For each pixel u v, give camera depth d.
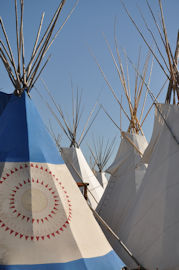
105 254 3.82
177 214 4.47
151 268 4.41
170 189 4.70
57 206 3.85
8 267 3.37
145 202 4.95
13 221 3.62
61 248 3.60
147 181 5.12
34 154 4.04
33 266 3.42
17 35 4.45
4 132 4.10
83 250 3.68
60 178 4.09
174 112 5.11
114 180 7.57
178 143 4.90
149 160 5.44
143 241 4.70
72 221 3.84
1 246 3.47
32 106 4.41
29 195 3.79
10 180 3.81
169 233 4.43
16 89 4.41
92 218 4.04
